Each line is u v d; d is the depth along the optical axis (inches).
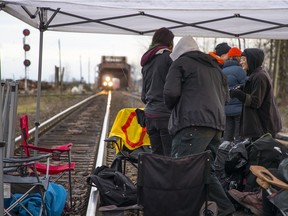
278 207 181.0
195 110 189.3
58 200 205.9
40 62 312.8
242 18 294.7
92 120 781.3
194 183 177.0
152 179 175.9
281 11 240.7
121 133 254.4
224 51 308.0
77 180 311.0
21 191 207.0
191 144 190.5
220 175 238.5
